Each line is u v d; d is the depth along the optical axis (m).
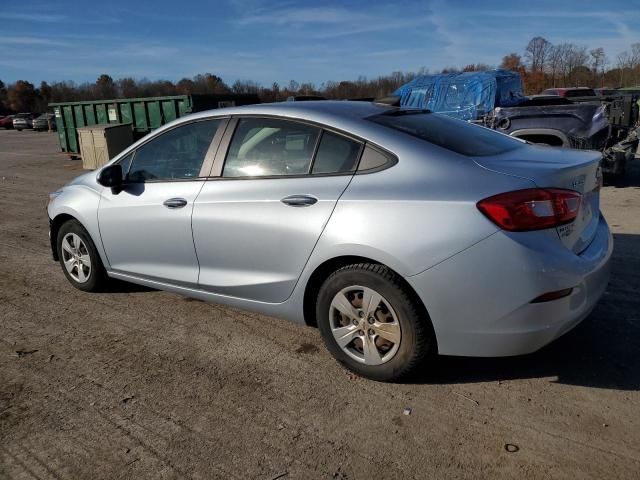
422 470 2.45
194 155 3.88
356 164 3.15
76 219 4.67
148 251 4.13
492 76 11.30
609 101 9.05
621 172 9.00
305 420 2.86
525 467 2.44
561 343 3.54
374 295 3.01
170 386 3.25
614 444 2.55
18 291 5.00
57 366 3.55
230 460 2.57
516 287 2.68
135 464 2.57
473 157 3.01
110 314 4.36
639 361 3.28
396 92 12.87
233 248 3.56
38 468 2.57
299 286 3.31
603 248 3.15
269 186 3.41
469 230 2.72
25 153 22.11
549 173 2.81
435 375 3.22
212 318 4.21
